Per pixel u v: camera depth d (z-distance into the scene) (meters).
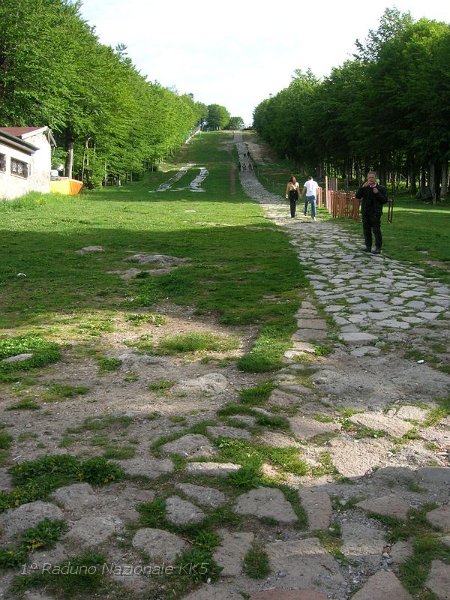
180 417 4.65
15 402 5.05
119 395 5.20
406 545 3.02
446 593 2.66
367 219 13.38
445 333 6.84
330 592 2.69
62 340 6.99
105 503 3.39
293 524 3.22
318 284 9.98
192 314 8.23
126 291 9.76
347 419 4.62
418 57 39.09
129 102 48.81
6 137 25.08
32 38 33.69
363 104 42.34
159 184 56.75
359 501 3.45
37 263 12.47
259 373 5.75
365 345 6.56
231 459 3.92
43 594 2.67
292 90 73.94
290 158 83.69
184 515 3.26
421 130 37.03
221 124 184.00
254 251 13.88
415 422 4.57
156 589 2.71
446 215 25.92
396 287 9.55
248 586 2.73
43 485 3.55
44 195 28.94
